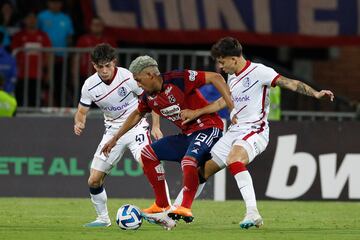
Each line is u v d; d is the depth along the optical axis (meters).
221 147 29.06
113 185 41.28
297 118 48.53
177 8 53.19
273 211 36.62
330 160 41.47
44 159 41.41
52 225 30.89
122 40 53.28
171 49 55.53
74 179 41.41
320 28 53.66
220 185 41.28
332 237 27.77
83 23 54.34
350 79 60.62
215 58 28.97
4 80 47.09
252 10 53.28
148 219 28.80
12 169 41.41
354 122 41.50
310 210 37.22
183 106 28.47
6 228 29.80
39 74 48.22
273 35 53.50
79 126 31.23
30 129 41.41
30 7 54.28
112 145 29.44
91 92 30.91
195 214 35.22
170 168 41.09
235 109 29.11
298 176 41.41
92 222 30.78
